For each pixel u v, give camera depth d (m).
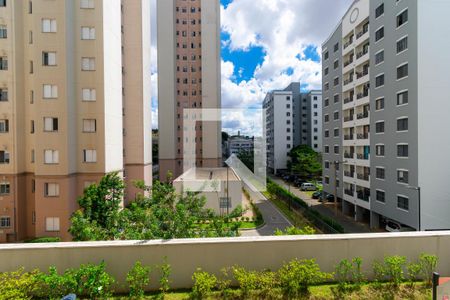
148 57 26.80
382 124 19.03
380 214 19.31
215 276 3.73
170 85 34.09
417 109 15.84
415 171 15.99
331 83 27.23
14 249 3.59
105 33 17.11
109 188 12.30
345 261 3.70
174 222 5.14
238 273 3.55
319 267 3.83
